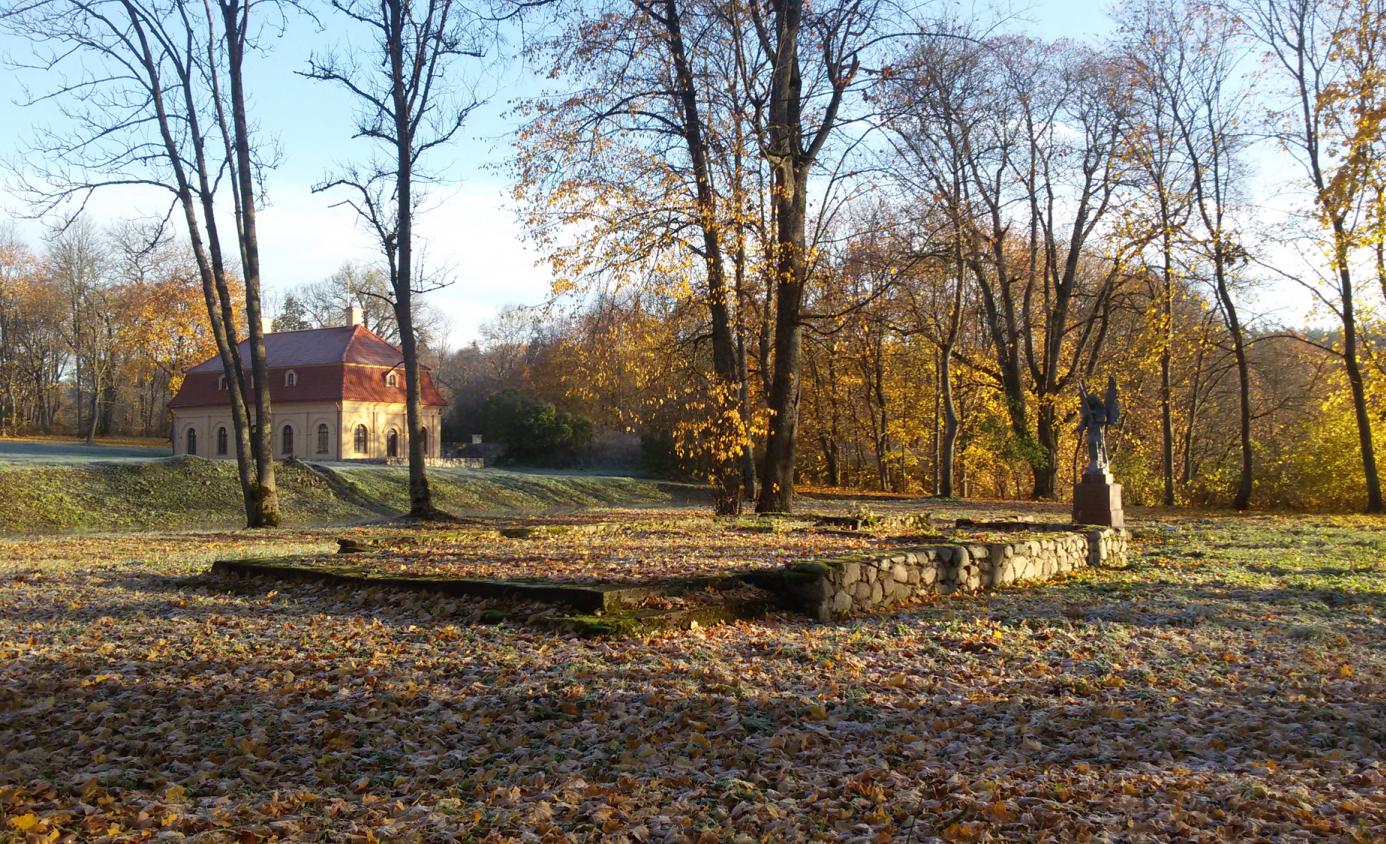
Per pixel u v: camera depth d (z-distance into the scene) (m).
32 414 79.56
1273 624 9.56
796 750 5.53
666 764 5.28
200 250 22.56
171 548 16.89
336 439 59.47
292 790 4.87
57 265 71.69
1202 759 5.50
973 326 46.41
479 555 12.37
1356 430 30.34
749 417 21.08
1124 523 21.50
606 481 43.94
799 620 9.20
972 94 31.97
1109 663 7.80
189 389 63.94
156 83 21.47
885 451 49.25
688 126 19.66
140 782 4.97
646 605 8.84
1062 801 4.80
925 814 4.63
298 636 8.28
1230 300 31.66
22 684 6.80
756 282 20.86
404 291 22.84
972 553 11.69
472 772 5.15
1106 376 43.88
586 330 21.55
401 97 21.84
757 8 19.45
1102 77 32.75
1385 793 4.89
